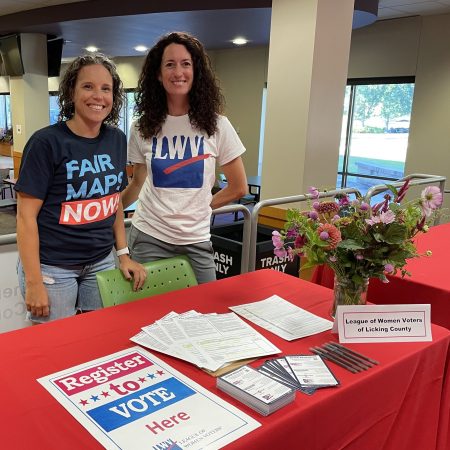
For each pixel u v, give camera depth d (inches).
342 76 139.3
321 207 51.6
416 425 50.1
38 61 275.3
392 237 48.6
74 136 58.7
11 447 30.8
